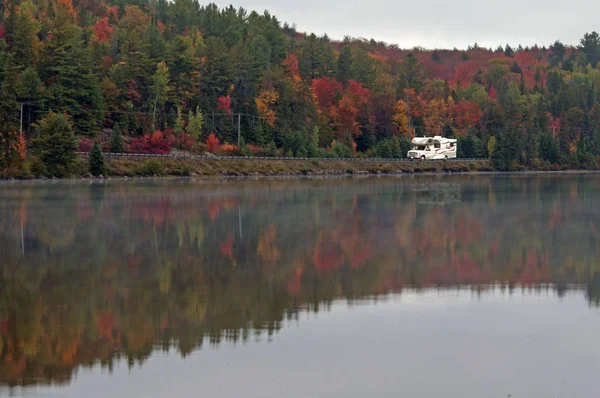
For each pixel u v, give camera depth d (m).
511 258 75.19
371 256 75.50
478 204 132.62
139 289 59.97
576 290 61.06
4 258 72.81
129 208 117.81
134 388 40.09
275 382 40.84
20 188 158.62
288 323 50.84
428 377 41.56
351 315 52.91
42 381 40.94
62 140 197.62
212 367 42.88
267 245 81.69
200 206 122.75
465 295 59.06
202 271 67.06
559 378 41.59
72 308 54.25
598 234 92.62
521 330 49.69
